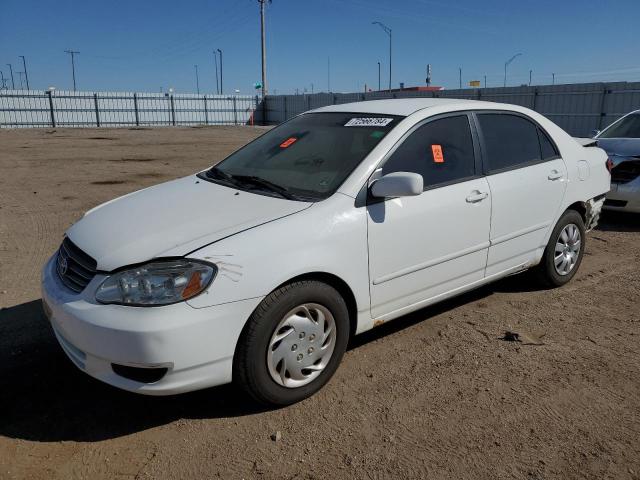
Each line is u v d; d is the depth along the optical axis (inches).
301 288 116.6
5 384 130.3
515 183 163.3
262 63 1886.1
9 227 287.4
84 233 126.1
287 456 105.7
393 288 136.3
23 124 1547.7
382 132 141.3
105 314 104.8
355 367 138.3
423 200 139.2
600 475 100.0
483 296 186.2
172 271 105.4
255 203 127.5
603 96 953.5
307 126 163.2
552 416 117.6
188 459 105.1
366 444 109.0
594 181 194.7
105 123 1670.8
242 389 115.5
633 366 138.1
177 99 1769.2
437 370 136.9
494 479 99.3
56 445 109.1
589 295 186.5
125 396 126.2
